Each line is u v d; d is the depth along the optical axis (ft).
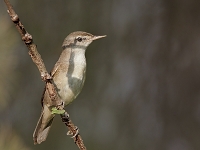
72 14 44.34
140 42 41.65
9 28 26.76
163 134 40.34
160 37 41.11
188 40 40.34
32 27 45.03
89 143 42.06
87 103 42.91
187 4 40.63
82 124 42.70
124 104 41.73
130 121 41.32
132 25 41.98
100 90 42.63
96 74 42.78
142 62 41.39
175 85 40.32
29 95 44.78
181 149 39.81
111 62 42.47
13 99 43.88
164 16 41.19
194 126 39.70
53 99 21.13
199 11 40.34
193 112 39.75
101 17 43.27
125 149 41.24
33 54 19.93
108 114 42.06
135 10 41.98
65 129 43.65
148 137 40.68
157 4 41.45
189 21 40.52
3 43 26.23
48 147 43.45
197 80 39.81
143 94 41.11
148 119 40.81
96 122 42.47
